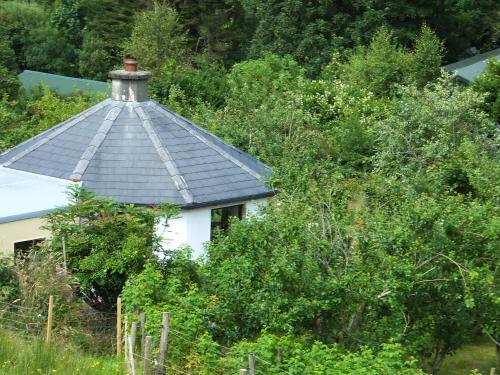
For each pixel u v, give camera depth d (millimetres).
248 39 83250
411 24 74562
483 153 38812
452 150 42562
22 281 27828
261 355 23125
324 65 71000
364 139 48594
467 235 25875
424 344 26094
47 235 32125
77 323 27578
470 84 57344
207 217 37375
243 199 38125
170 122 40594
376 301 25312
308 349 24000
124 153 38500
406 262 25250
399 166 43469
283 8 73938
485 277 25328
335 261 26266
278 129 49125
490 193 32562
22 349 22547
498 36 80625
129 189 37000
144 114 40375
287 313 24797
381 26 69812
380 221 26625
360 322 26156
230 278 25703
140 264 29594
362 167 48562
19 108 61188
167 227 33719
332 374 22578
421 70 64062
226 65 81562
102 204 30734
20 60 89000
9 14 88688
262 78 59188
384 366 22953
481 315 26578
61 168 38000
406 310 26250
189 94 59844
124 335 25656
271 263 25297
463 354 33844
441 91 48781
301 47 73062
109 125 39750
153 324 24344
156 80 59125
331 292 25078
